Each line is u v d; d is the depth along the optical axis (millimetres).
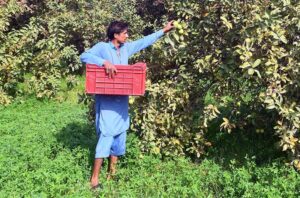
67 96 10320
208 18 6145
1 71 9883
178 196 5566
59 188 5531
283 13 5977
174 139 6734
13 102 9844
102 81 5664
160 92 6625
